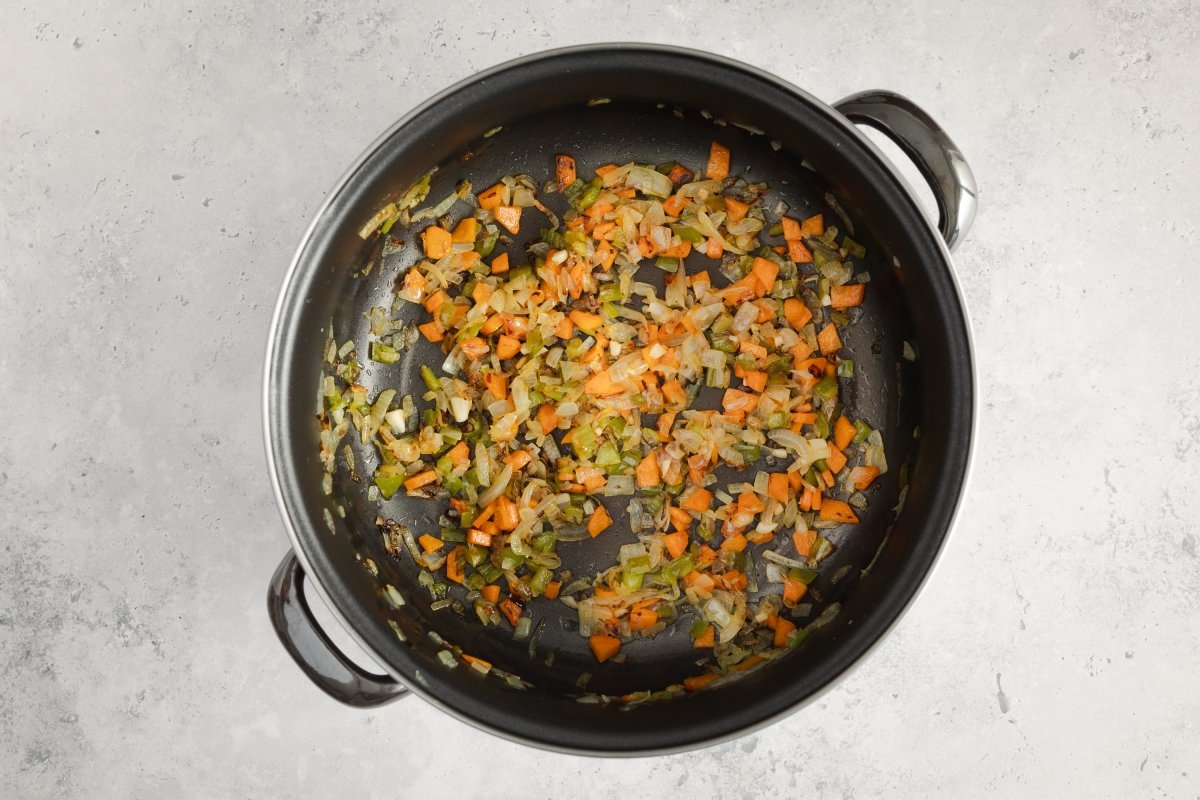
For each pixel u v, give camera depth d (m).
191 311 0.62
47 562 0.62
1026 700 0.62
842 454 0.59
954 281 0.53
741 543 0.59
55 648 0.62
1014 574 0.62
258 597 0.62
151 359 0.62
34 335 0.62
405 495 0.59
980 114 0.61
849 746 0.62
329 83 0.62
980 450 0.62
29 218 0.62
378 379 0.59
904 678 0.62
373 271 0.58
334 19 0.62
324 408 0.57
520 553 0.59
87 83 0.62
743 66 0.53
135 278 0.62
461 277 0.59
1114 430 0.61
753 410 0.59
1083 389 0.61
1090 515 0.61
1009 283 0.62
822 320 0.59
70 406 0.62
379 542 0.59
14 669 0.62
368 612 0.55
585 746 0.54
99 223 0.62
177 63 0.62
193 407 0.62
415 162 0.55
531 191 0.59
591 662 0.59
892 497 0.58
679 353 0.59
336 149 0.62
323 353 0.57
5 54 0.62
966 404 0.53
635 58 0.54
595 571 0.59
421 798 0.62
